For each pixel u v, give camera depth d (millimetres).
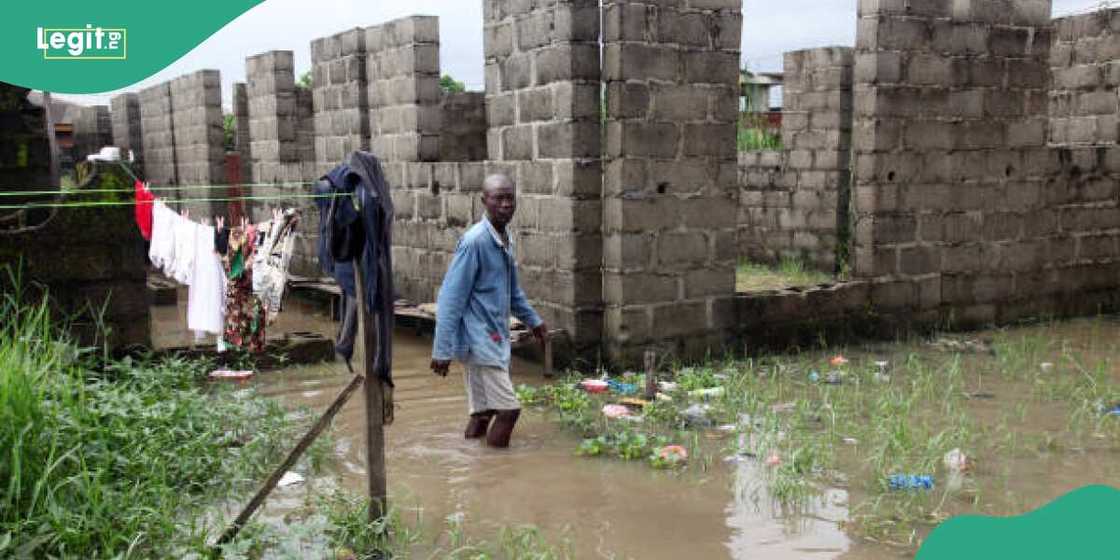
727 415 6984
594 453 6090
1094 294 11664
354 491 5305
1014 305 10930
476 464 5941
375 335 4582
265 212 14539
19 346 5188
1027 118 10680
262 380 8023
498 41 9047
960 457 5770
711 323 8844
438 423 6859
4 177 8656
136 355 7914
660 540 4727
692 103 8500
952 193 10211
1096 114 12008
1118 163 11586
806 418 6871
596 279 8508
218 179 16359
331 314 10836
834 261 12406
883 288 9844
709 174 8688
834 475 5629
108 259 7715
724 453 6105
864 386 7848
